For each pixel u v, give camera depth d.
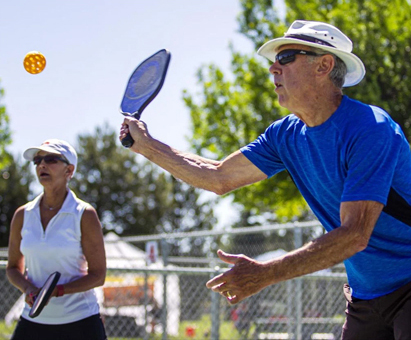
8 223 38.72
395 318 3.20
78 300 4.45
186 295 9.41
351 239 2.79
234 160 3.69
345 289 3.62
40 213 4.57
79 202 4.59
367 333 3.38
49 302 4.40
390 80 14.21
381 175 2.88
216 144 17.33
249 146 3.68
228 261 2.87
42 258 4.46
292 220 19.55
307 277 7.27
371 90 13.41
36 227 4.52
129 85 4.13
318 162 3.23
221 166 3.71
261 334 8.40
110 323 9.02
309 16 15.30
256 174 3.68
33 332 4.43
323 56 3.16
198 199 45.59
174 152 3.78
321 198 3.32
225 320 8.55
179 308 9.20
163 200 45.38
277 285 8.39
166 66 3.99
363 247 2.83
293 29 3.29
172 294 9.34
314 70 3.17
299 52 3.18
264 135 3.65
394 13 14.39
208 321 9.36
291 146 3.44
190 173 3.72
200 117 17.88
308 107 3.19
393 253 3.14
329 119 3.13
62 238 4.45
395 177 3.04
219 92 17.50
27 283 4.50
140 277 9.66
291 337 7.47
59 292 4.28
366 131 2.96
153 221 45.09
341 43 3.20
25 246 4.49
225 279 2.84
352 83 3.46
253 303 8.49
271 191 16.47
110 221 45.22
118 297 9.19
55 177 4.55
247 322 8.38
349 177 2.93
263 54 3.44
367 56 14.09
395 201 3.06
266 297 8.48
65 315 4.41
